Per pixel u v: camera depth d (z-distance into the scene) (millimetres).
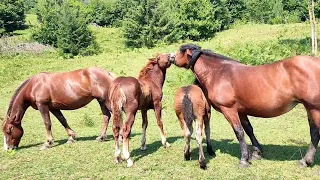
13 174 7109
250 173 6488
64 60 26328
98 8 48781
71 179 6668
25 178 6852
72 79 9305
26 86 9367
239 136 6895
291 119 11328
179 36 31984
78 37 29969
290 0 39344
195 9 32531
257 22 38812
